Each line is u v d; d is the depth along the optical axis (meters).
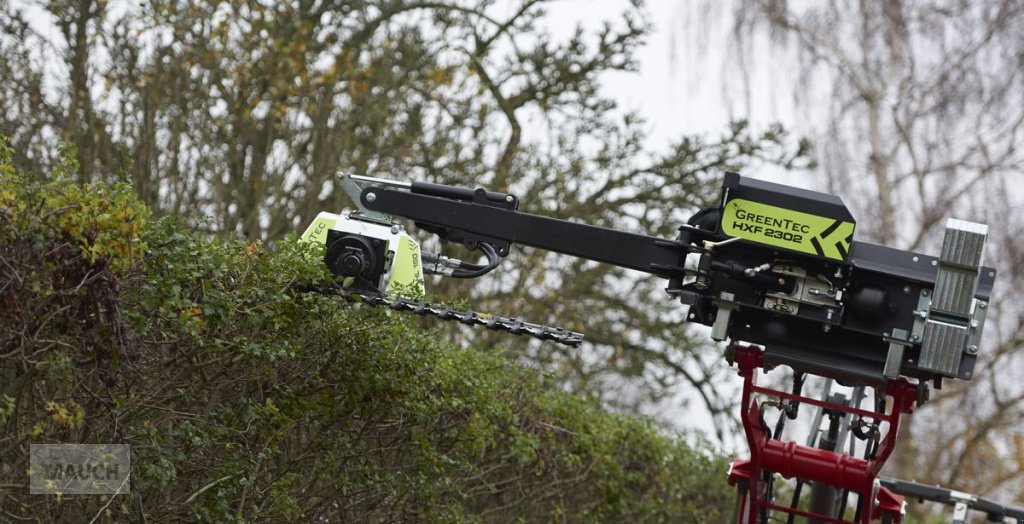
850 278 10.01
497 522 15.71
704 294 10.38
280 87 22.11
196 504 9.32
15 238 7.50
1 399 7.84
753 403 11.02
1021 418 38.59
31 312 7.80
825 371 10.30
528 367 16.31
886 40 37.91
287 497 10.53
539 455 15.89
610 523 18.91
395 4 25.88
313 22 24.28
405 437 12.07
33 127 20.12
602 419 18.52
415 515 12.83
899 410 10.27
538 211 26.19
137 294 8.55
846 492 11.95
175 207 20.95
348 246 10.50
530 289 26.33
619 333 29.55
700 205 28.52
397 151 24.20
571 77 27.53
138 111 20.94
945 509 37.75
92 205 7.67
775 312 10.16
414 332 11.59
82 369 8.45
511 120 26.89
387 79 24.36
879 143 37.84
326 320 10.39
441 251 23.64
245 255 9.62
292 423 10.43
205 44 21.64
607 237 10.84
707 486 22.27
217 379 9.79
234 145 22.17
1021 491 39.69
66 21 20.55
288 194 23.12
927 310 9.85
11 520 8.23
